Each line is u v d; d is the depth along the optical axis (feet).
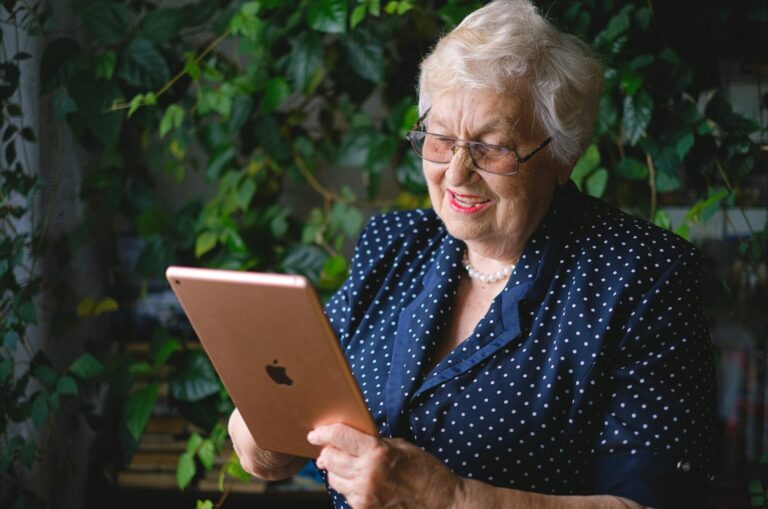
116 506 7.60
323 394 3.42
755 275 6.38
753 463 6.52
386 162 6.83
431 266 4.37
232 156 7.28
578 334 3.81
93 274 7.48
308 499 7.50
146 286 7.69
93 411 7.43
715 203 5.92
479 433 3.87
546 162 3.88
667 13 6.07
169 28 6.72
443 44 3.87
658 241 3.94
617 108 6.04
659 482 3.60
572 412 3.78
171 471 7.56
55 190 6.75
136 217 7.60
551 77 3.74
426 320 4.15
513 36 3.71
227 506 7.55
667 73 6.01
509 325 3.93
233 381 3.62
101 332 7.66
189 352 6.95
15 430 6.66
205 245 7.06
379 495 3.41
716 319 6.55
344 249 8.14
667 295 3.78
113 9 6.62
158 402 7.55
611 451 3.74
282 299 3.15
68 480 7.16
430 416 3.95
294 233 7.47
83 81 6.47
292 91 6.78
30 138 6.35
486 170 3.76
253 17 6.44
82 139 6.91
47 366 6.45
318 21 6.27
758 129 5.96
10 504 6.40
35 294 6.41
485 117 3.69
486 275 4.18
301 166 7.38
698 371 3.79
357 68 6.74
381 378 4.21
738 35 6.11
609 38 5.94
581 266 3.94
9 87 6.15
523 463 3.84
